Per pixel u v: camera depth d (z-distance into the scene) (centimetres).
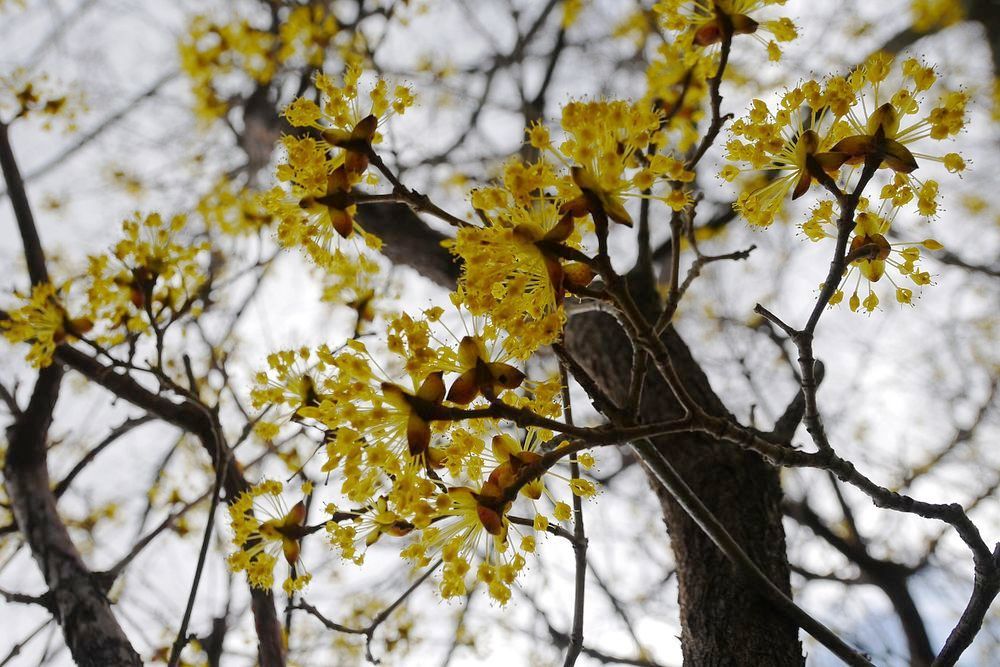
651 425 135
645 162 151
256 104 484
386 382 125
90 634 265
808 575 494
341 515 156
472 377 122
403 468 131
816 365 249
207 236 411
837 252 140
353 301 237
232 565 175
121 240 219
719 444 253
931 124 136
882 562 479
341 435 128
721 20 140
